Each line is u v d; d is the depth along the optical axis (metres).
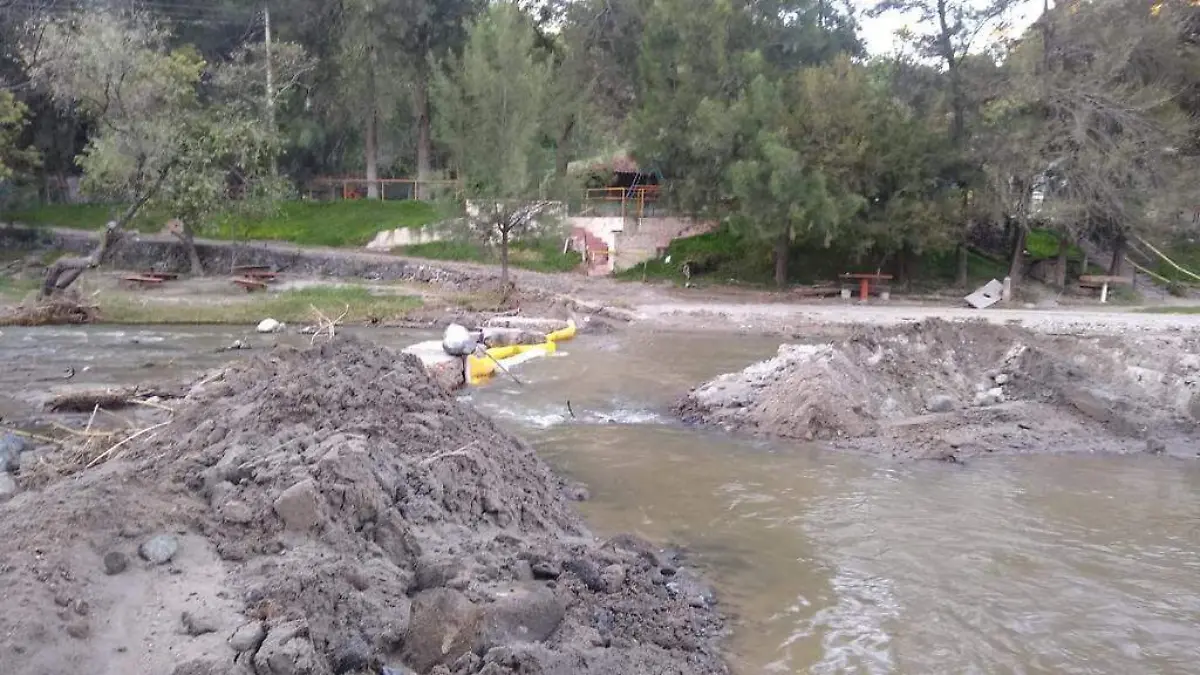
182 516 6.51
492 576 6.86
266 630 5.37
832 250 33.22
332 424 8.77
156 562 5.97
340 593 5.97
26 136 41.69
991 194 28.83
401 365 10.98
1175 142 27.39
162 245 36.69
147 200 28.88
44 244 38.62
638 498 10.59
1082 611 7.82
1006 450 12.93
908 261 31.78
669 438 13.24
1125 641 7.29
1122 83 28.23
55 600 5.28
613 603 7.25
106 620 5.33
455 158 29.22
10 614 5.01
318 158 47.38
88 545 5.89
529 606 6.36
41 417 13.11
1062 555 9.09
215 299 26.81
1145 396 15.05
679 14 31.95
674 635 6.98
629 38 38.41
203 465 7.50
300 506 6.63
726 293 29.88
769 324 23.78
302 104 42.66
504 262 28.38
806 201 27.53
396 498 7.50
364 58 38.50
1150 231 28.45
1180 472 12.09
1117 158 26.80
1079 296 29.67
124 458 8.41
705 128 29.81
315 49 41.12
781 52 36.41
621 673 6.08
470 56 28.58
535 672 5.61
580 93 34.53
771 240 29.55
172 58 31.97
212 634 5.33
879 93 29.55
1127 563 8.91
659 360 19.22
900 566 8.73
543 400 15.48
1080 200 27.70
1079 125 27.11
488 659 5.69
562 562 7.55
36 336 21.14
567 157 32.97
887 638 7.25
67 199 45.25
